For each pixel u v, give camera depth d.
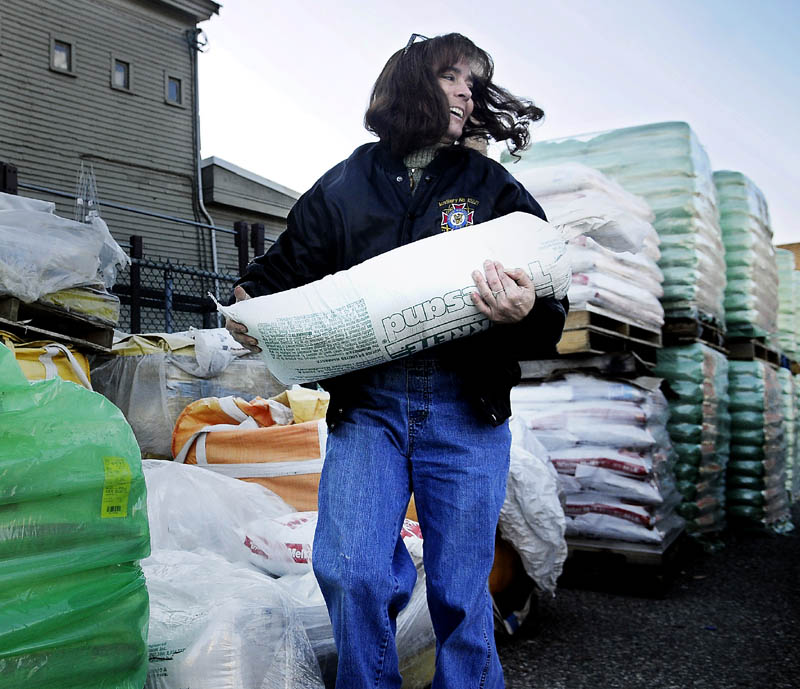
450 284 1.28
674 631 2.72
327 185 1.50
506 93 1.60
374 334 1.29
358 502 1.30
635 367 3.46
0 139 11.28
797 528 5.48
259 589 1.47
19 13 11.63
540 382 3.63
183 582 1.50
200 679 1.29
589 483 3.33
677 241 4.12
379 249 1.42
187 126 13.73
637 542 3.26
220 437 2.31
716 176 5.30
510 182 1.48
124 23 12.98
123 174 12.66
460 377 1.38
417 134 1.42
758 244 5.38
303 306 1.33
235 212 13.95
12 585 1.07
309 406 2.46
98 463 1.21
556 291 1.35
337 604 1.28
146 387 3.11
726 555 4.24
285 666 1.42
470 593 1.32
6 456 1.10
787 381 7.43
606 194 3.38
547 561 2.49
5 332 2.28
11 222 2.35
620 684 2.18
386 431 1.36
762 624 2.81
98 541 1.20
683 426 4.13
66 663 1.11
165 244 12.92
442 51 1.46
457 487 1.34
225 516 1.90
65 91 12.11
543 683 2.19
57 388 1.24
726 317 5.34
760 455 5.28
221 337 3.32
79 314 2.56
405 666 1.77
